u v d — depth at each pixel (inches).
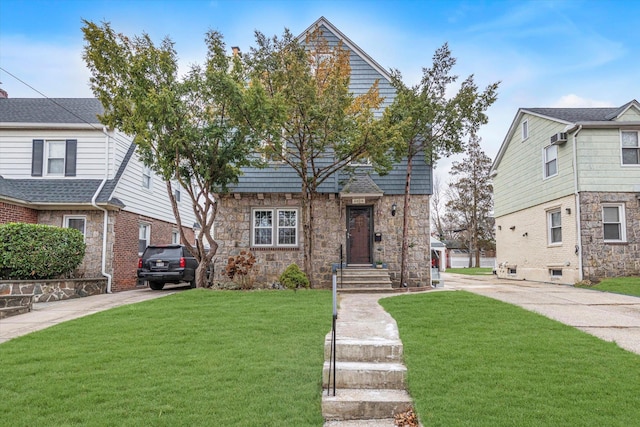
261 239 572.4
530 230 710.5
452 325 282.4
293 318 309.0
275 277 562.6
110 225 566.6
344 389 193.2
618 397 167.9
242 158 470.9
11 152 587.5
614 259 555.8
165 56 438.6
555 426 146.5
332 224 565.6
